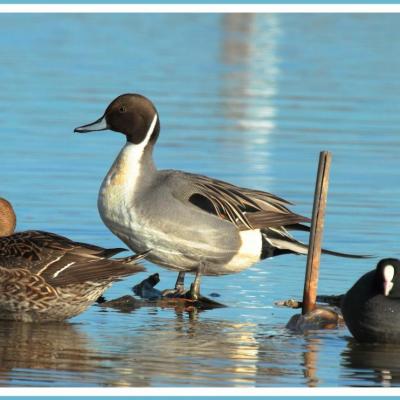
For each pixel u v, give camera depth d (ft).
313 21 163.12
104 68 113.19
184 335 39.42
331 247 51.47
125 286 46.80
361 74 114.32
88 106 89.40
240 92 101.35
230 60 123.65
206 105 93.76
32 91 96.12
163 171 46.32
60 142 75.10
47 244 40.42
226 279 47.75
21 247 40.29
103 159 70.23
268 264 50.26
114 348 37.40
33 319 40.57
